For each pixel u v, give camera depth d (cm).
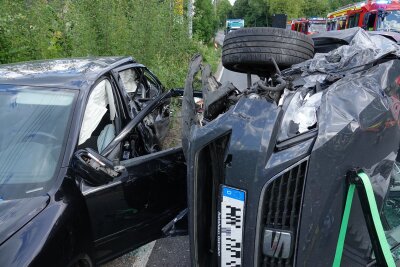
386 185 229
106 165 301
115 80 410
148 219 349
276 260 210
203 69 332
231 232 210
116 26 895
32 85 348
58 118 325
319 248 205
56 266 250
